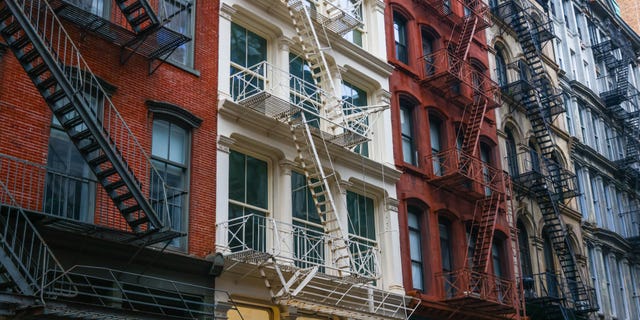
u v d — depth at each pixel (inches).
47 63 550.6
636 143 1739.7
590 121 1642.5
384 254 905.5
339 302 790.5
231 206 741.3
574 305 1202.0
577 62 1712.6
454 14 1190.9
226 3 803.4
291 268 700.0
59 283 550.0
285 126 793.6
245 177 768.9
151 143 678.5
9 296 463.8
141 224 617.6
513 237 1153.4
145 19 662.5
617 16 1948.8
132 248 616.1
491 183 1102.4
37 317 522.3
